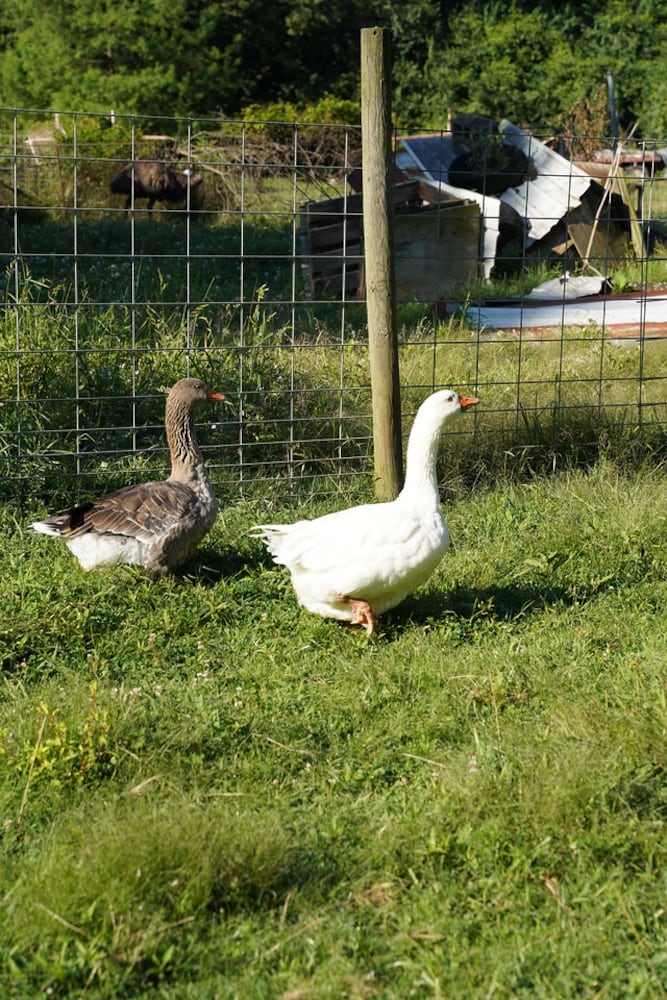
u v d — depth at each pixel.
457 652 5.53
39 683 5.23
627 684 5.09
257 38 41.94
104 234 19.22
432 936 3.49
